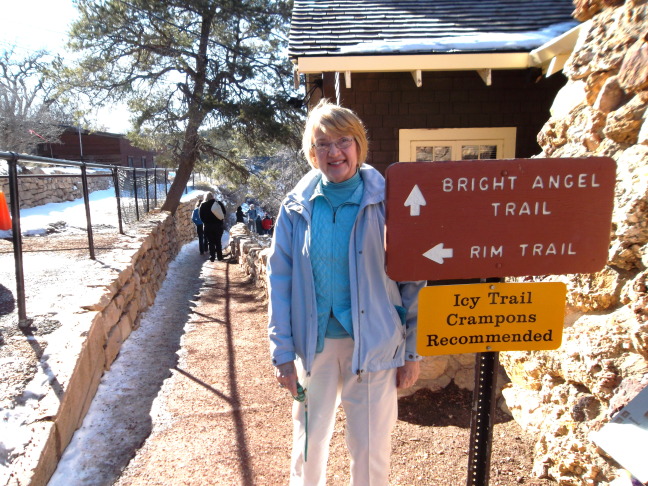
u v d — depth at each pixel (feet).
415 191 5.36
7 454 7.32
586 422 7.61
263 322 20.29
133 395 12.35
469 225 5.45
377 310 6.43
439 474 9.04
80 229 28.66
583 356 7.59
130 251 21.20
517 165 5.42
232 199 101.96
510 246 5.52
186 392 12.77
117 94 45.24
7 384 8.97
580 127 8.98
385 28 18.11
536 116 18.51
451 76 18.40
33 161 12.52
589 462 7.39
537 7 19.51
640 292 6.77
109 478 8.86
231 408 11.85
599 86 8.61
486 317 5.69
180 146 46.93
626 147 7.84
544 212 5.52
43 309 12.76
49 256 20.15
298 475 7.04
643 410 5.84
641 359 6.82
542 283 5.69
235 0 43.11
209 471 9.18
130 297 18.20
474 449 6.02
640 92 7.58
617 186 7.52
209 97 43.86
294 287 6.75
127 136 46.68
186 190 70.13
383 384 6.56
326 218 6.57
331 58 16.06
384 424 6.63
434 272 5.48
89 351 11.39
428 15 19.29
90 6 43.01
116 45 45.06
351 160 6.46
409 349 6.69
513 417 10.32
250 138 45.88
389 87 18.47
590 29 9.44
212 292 27.48
